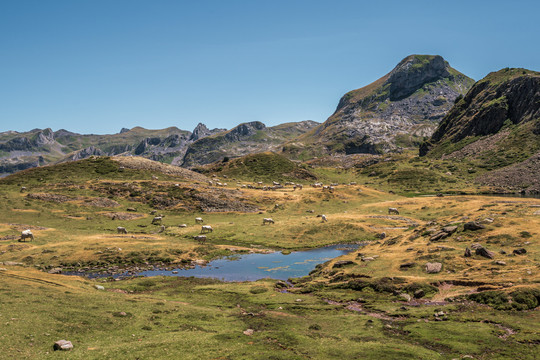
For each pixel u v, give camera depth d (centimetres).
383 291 4853
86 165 19025
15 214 11288
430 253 5747
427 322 3609
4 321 2886
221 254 8375
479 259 5225
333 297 4844
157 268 7206
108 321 3322
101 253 7769
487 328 3328
